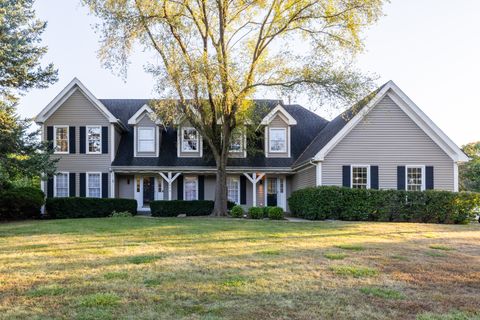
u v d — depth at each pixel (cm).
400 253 823
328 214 1719
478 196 1681
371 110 1942
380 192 1711
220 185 1975
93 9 1681
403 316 439
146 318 421
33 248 862
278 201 2467
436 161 1941
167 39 1734
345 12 1775
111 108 2620
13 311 440
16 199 1862
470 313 451
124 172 2269
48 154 1855
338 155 1930
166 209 2111
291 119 2356
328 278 594
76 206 2030
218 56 1733
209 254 779
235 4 1844
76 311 441
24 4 1909
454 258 781
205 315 431
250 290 525
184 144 2353
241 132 2155
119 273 613
